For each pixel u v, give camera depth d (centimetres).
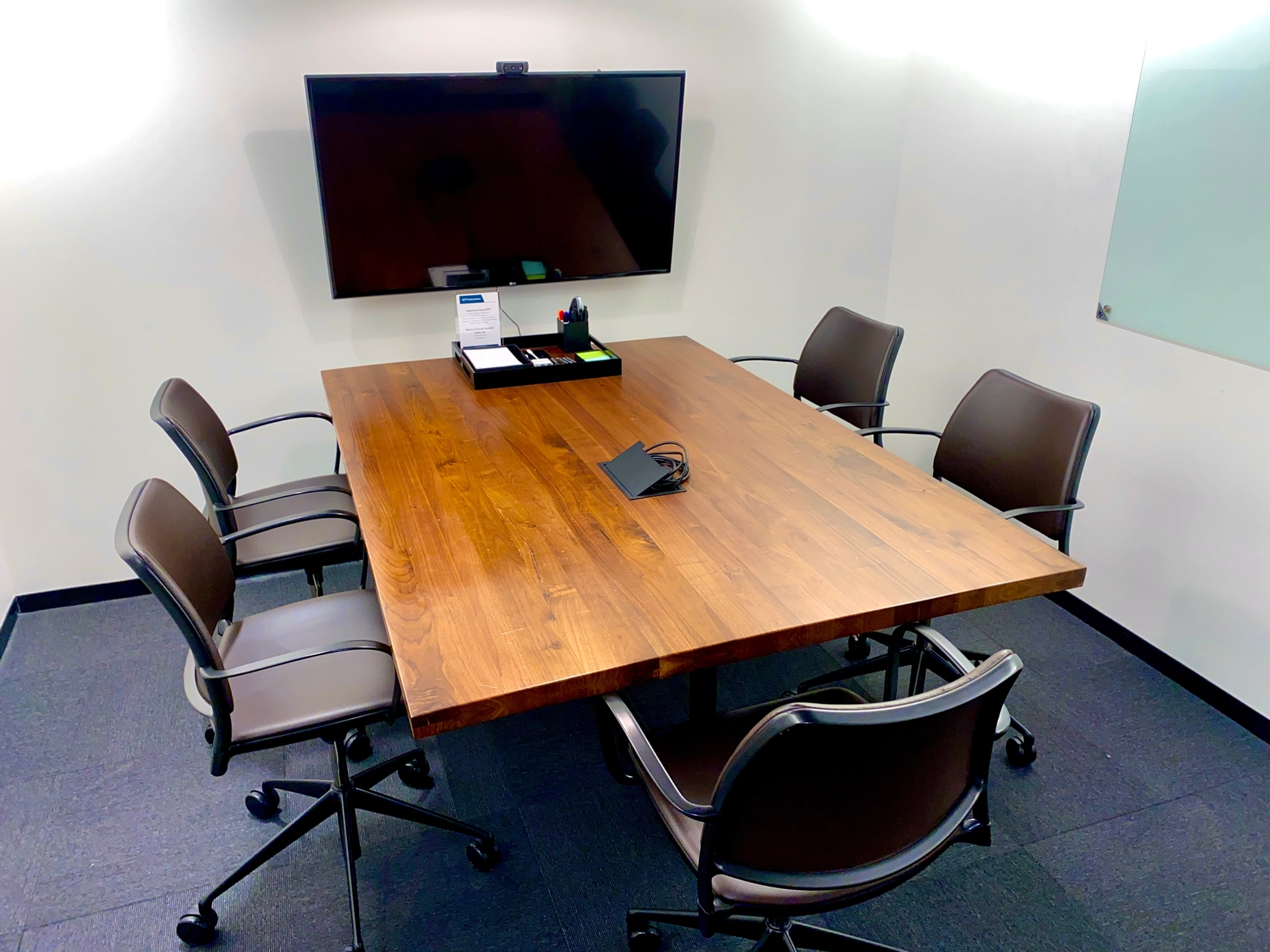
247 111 287
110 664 287
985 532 202
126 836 221
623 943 195
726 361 321
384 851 219
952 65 338
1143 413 279
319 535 255
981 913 202
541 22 308
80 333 293
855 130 363
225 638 208
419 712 143
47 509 308
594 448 244
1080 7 281
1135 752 250
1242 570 254
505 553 191
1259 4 227
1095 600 306
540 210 321
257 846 219
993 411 253
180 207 290
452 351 328
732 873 142
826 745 125
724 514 208
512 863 215
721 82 338
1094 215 287
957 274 353
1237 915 201
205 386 314
